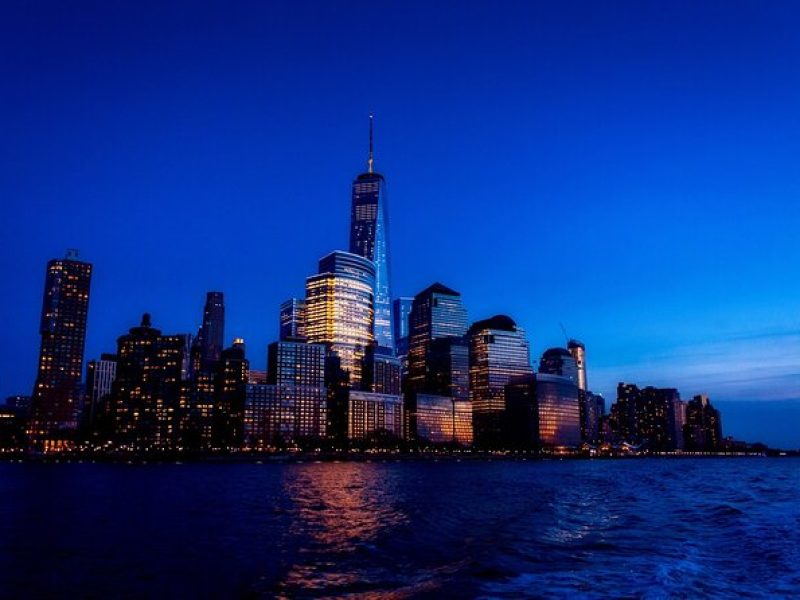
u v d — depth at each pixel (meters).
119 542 72.19
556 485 181.12
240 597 44.91
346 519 92.62
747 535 66.88
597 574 47.06
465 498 130.88
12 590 48.47
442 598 41.31
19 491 169.00
